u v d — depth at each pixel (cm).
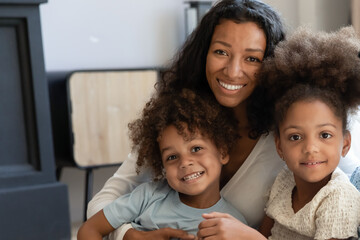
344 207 112
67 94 267
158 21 312
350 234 112
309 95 117
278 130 125
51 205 224
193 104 130
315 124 115
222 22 131
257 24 129
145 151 133
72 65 297
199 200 131
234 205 137
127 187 147
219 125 130
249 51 128
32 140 223
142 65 310
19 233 218
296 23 291
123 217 130
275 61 125
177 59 149
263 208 136
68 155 280
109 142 277
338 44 122
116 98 277
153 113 132
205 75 139
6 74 217
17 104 220
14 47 218
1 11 212
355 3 258
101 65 303
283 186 129
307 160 116
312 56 120
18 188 218
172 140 128
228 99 130
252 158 135
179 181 128
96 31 301
